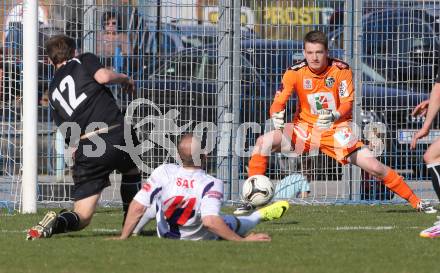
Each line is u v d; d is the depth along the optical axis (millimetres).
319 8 40219
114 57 37406
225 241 23422
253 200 29547
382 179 32844
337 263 20172
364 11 39469
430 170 24438
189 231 23703
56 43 25062
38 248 22469
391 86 39531
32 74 31922
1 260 20641
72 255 21297
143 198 23500
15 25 35312
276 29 39125
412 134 39156
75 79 24625
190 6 37344
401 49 39406
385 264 20078
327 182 39312
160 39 37875
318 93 32312
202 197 23188
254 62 38344
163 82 37562
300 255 21297
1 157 36344
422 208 32938
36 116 32281
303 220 30484
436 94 24328
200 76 38219
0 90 36469
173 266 19672
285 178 38094
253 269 19281
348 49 38188
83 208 24672
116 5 37031
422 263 20266
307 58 32062
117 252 21656
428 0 40250
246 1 39156
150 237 24344
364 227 28188
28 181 32469
